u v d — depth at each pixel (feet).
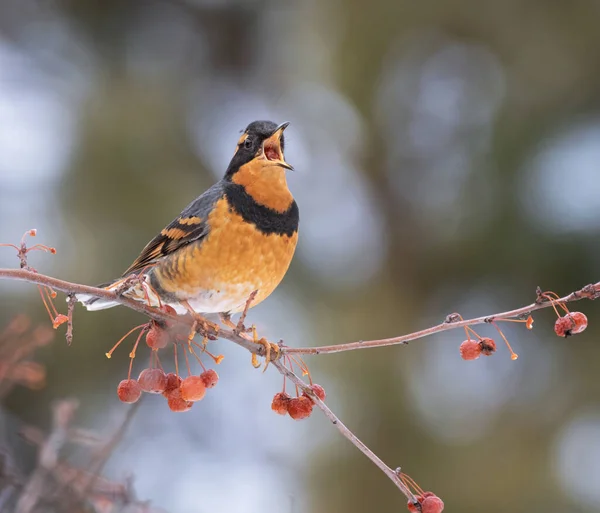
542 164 40.47
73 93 45.03
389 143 44.62
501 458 38.06
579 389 39.11
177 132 44.96
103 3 50.19
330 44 45.78
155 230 40.88
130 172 41.98
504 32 42.50
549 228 39.83
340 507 37.91
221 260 25.40
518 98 41.42
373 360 39.19
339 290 42.11
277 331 41.19
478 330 40.78
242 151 26.73
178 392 20.99
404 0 43.32
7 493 24.43
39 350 39.83
